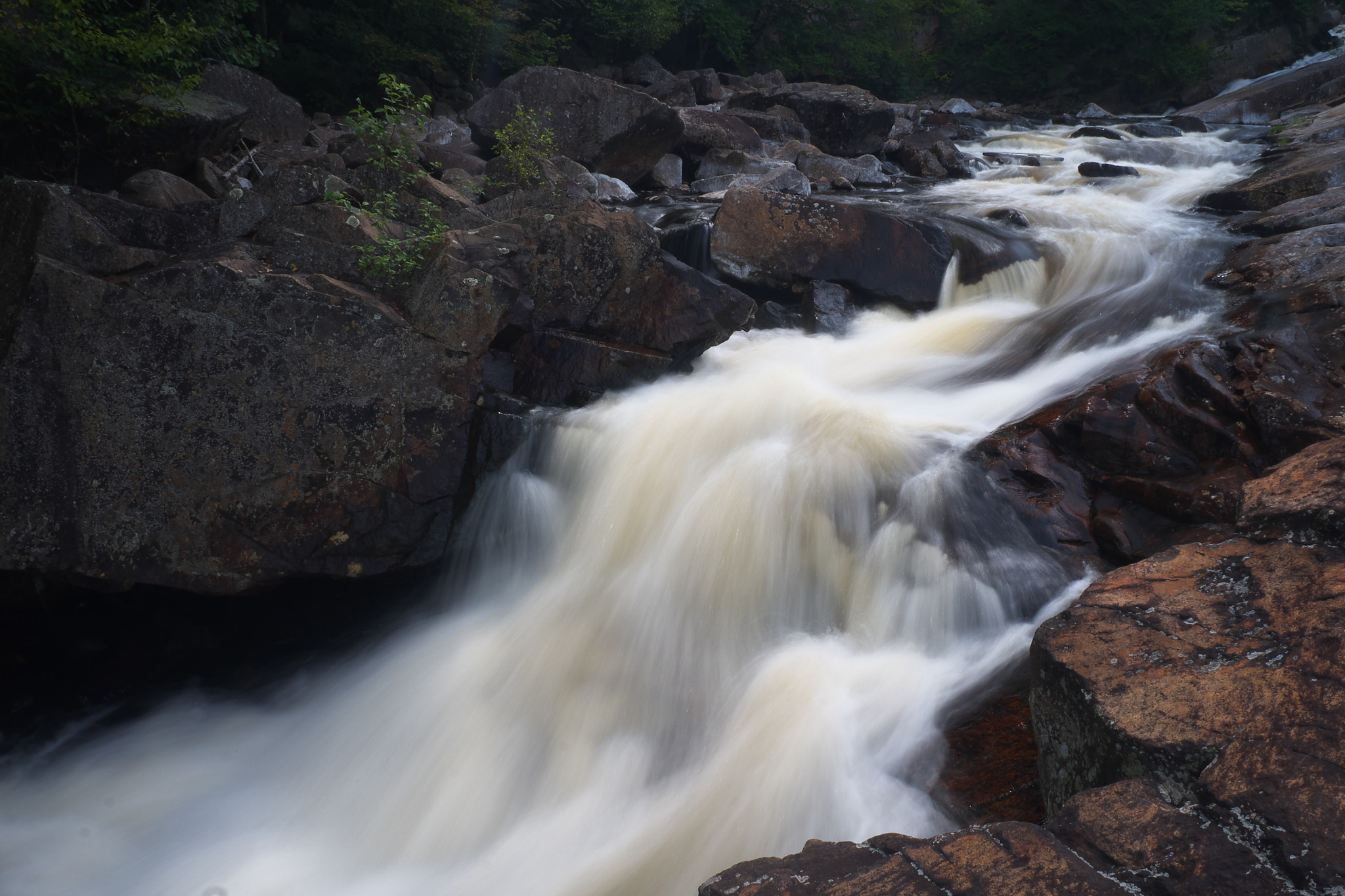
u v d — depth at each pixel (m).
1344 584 3.07
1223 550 3.59
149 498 5.27
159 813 4.95
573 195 9.60
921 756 4.01
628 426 6.38
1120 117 27.42
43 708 5.89
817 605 5.43
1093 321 7.88
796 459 5.91
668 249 9.70
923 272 9.24
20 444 4.98
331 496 5.54
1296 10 28.91
